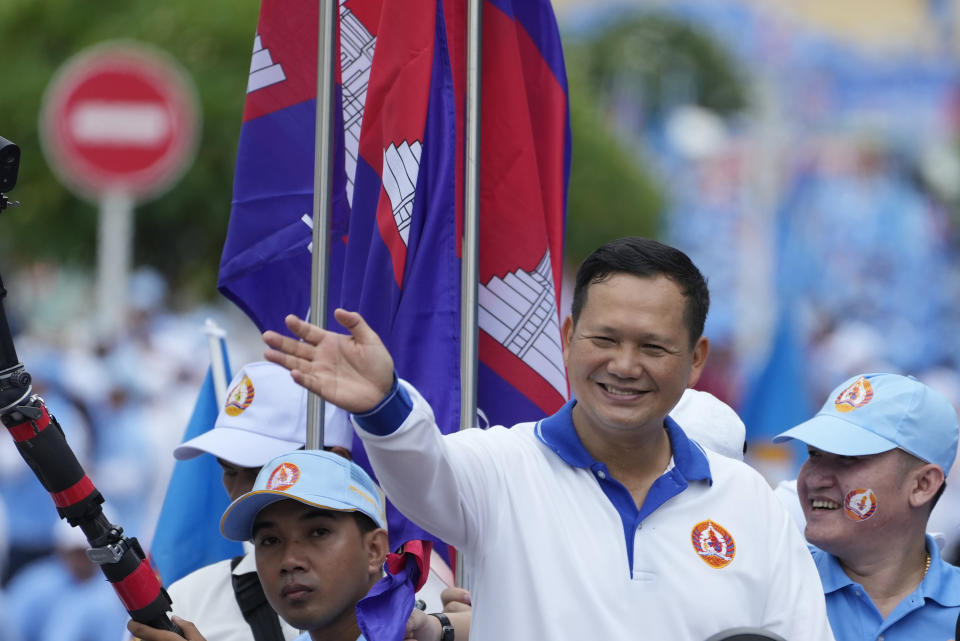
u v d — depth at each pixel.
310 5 13.18
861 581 12.27
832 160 127.75
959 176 128.00
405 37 12.22
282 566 10.64
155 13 40.47
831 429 12.08
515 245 12.77
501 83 12.88
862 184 124.31
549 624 9.30
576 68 106.75
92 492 9.62
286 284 13.07
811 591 9.86
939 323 89.31
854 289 101.62
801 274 96.69
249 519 10.77
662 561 9.51
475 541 9.52
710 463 10.00
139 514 28.64
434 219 12.09
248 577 12.66
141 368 30.55
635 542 9.52
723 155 111.56
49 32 40.09
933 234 118.75
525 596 9.39
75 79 25.25
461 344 11.88
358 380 8.63
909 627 12.02
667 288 9.41
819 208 116.19
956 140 133.25
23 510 25.11
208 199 39.19
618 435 9.59
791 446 24.39
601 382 9.45
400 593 10.07
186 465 14.94
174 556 14.77
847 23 136.38
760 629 8.25
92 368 29.02
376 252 12.09
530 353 12.69
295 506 10.66
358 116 13.08
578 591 9.37
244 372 13.42
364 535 10.82
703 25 130.50
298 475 10.62
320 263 11.23
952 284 107.56
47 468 9.45
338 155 13.07
